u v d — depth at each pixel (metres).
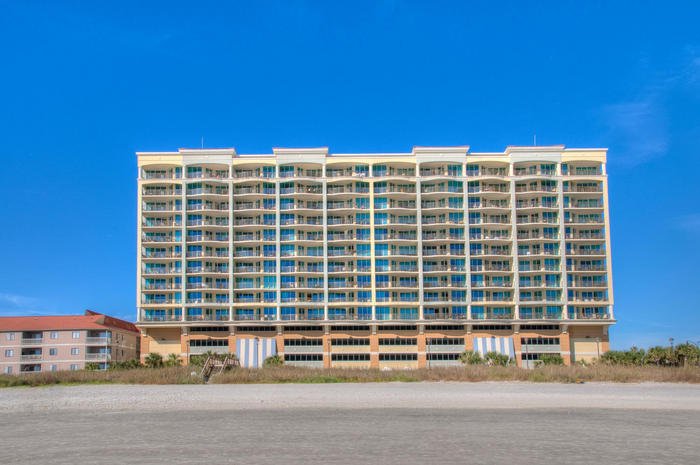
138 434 32.75
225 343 125.50
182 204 126.88
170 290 124.88
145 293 125.62
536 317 125.12
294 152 129.62
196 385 64.38
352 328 125.94
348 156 130.12
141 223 126.25
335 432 32.81
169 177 128.88
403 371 72.50
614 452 27.58
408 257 126.56
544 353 124.75
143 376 67.38
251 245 127.31
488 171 130.25
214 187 128.50
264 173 129.75
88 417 40.22
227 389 58.25
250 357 124.38
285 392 54.72
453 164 129.75
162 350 125.50
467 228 127.06
